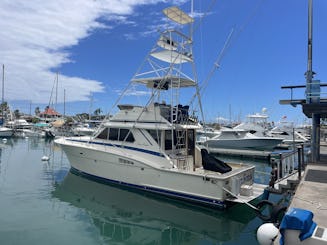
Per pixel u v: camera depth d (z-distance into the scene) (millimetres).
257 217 7938
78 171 11914
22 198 9359
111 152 10375
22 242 6098
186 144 10523
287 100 10562
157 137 9680
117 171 10352
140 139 10086
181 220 7699
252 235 6836
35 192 10102
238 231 7062
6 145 28438
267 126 37719
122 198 9375
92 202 9016
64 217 7730
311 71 10586
